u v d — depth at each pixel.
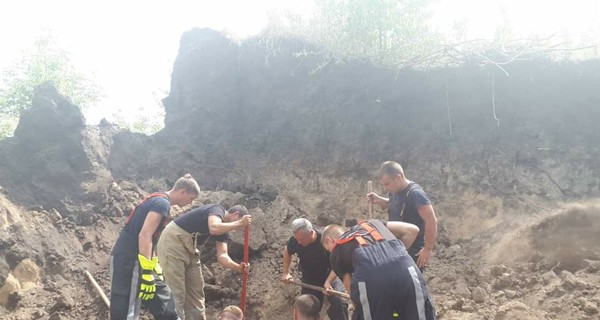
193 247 5.13
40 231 6.48
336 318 5.15
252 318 6.12
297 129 8.27
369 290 3.47
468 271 5.82
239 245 6.54
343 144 7.82
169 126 8.88
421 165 7.28
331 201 7.45
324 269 5.27
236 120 8.80
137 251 4.36
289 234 6.92
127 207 7.28
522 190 6.53
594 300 4.59
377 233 3.74
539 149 6.72
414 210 4.52
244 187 8.01
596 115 6.68
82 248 6.68
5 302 5.86
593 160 6.43
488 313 4.92
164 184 8.00
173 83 9.37
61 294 5.95
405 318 3.52
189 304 5.24
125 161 8.09
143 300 4.38
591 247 5.32
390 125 7.70
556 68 7.01
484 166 6.90
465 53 7.52
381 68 7.99
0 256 6.00
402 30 7.88
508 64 7.22
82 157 7.34
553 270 5.34
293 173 7.93
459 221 6.62
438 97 7.56
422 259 4.44
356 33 8.10
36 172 6.97
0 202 6.38
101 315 5.86
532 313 4.61
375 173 7.46
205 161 8.40
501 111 7.14
